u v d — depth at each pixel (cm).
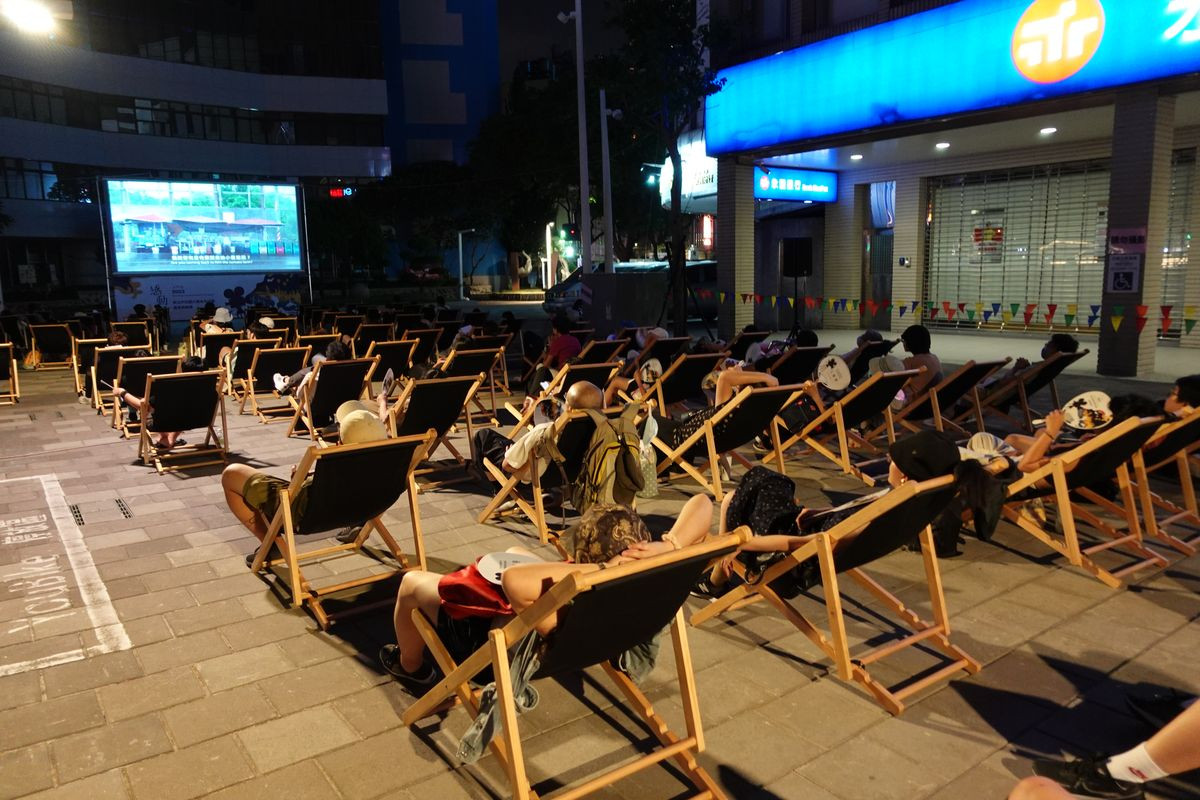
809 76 1529
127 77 4066
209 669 359
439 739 304
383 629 398
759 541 339
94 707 328
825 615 406
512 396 1130
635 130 1980
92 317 1634
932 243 1975
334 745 300
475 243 5825
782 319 2225
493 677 262
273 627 401
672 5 1675
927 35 1338
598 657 255
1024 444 532
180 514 590
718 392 641
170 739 305
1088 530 525
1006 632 384
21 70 3650
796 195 1964
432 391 630
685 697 277
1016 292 1845
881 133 1467
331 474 380
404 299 4625
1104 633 382
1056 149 1688
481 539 530
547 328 2400
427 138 6231
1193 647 368
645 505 600
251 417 994
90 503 619
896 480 425
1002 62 1253
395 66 6097
